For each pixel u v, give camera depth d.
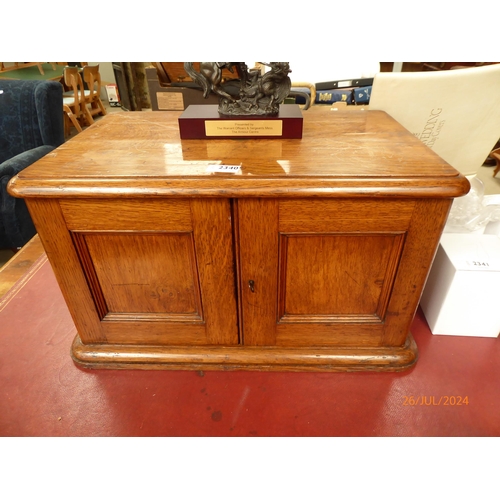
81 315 1.10
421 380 1.12
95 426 1.02
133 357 1.15
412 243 0.92
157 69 1.91
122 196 0.85
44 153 1.99
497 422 1.02
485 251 1.18
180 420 1.03
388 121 1.19
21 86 2.13
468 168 1.36
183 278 1.02
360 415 1.04
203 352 1.14
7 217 1.87
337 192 0.82
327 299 1.05
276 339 1.13
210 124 1.07
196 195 0.84
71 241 0.94
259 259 0.96
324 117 1.26
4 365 1.19
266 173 0.86
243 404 1.07
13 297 1.45
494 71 1.11
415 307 1.04
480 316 1.20
